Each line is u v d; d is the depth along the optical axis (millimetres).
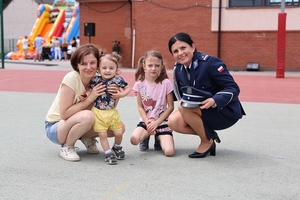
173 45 4406
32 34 32219
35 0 43250
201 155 4668
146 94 4859
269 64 19188
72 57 4309
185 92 4383
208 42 19766
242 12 19203
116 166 4328
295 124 6727
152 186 3707
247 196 3488
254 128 6391
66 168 4234
